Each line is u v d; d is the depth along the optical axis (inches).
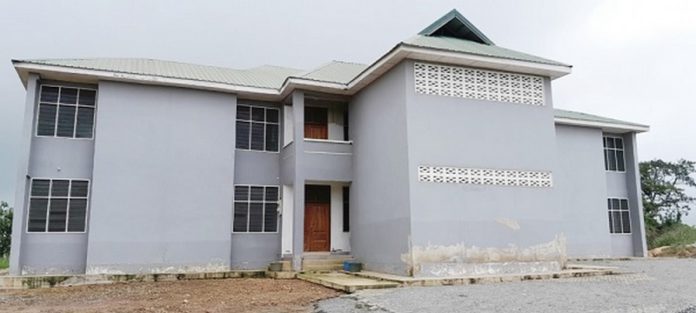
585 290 400.5
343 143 659.4
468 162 536.4
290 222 663.1
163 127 617.9
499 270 523.5
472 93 554.9
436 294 387.5
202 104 643.5
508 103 569.9
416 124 521.3
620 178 894.4
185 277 584.4
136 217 589.0
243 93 661.9
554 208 567.5
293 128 636.7
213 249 619.2
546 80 596.7
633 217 878.4
